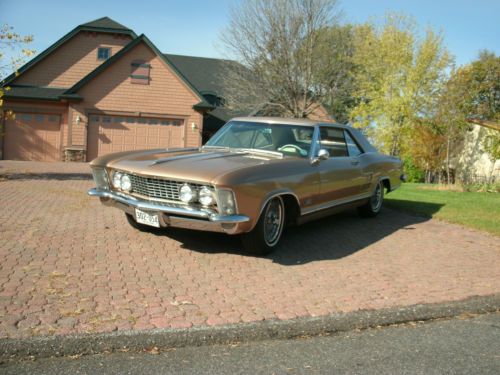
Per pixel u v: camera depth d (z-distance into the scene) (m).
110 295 4.06
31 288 4.12
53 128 21.56
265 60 26.67
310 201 5.91
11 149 21.22
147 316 3.66
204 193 4.77
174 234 6.20
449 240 6.75
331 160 6.48
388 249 6.12
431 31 22.97
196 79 29.14
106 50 24.02
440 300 4.32
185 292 4.24
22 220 6.75
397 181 8.78
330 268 5.18
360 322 3.85
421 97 22.94
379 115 24.02
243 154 5.84
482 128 20.47
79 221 6.82
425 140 21.36
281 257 5.48
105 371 2.98
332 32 27.72
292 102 27.41
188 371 3.02
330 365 3.18
